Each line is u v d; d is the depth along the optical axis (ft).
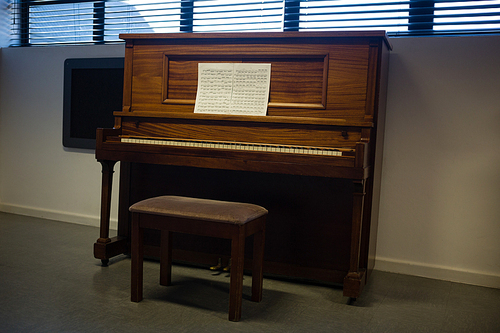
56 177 11.69
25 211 12.11
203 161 7.11
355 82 7.09
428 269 8.48
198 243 8.57
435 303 7.13
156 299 6.78
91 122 10.96
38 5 12.29
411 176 8.52
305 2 9.87
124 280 7.48
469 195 8.21
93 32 11.70
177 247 8.71
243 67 7.65
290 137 7.10
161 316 6.17
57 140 11.61
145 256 8.93
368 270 7.99
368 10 9.18
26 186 12.10
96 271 7.88
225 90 7.70
